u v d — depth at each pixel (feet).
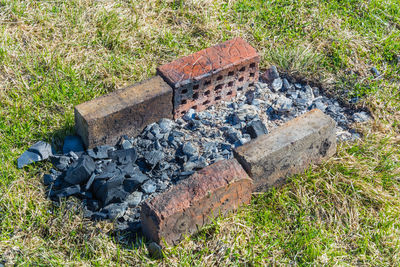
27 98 5.83
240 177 4.89
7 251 4.76
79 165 5.05
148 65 6.29
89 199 5.07
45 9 6.65
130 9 6.82
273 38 6.69
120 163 5.24
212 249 4.83
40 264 4.68
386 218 5.09
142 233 4.93
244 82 5.93
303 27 6.81
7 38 6.26
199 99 5.72
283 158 5.10
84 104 5.28
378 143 5.66
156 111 5.52
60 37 6.41
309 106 6.00
